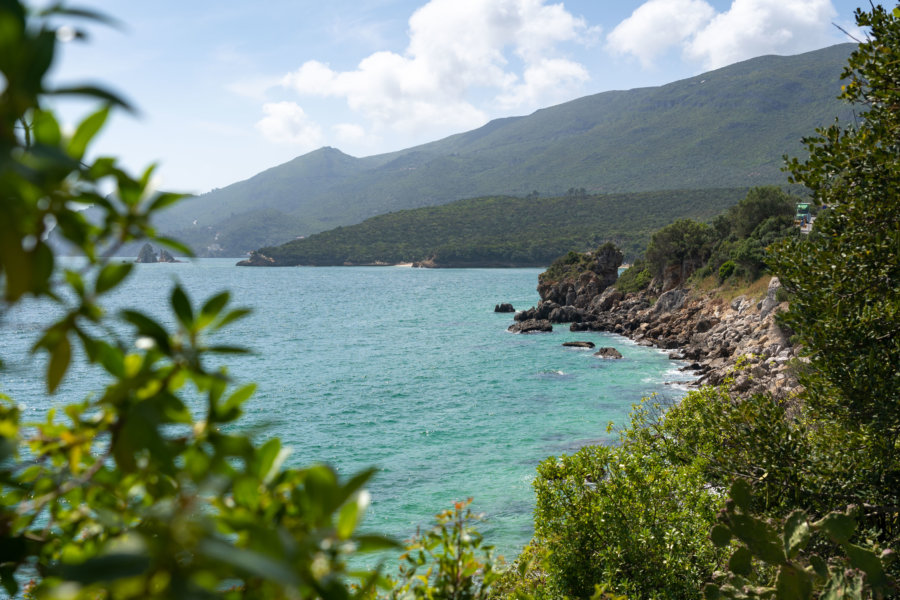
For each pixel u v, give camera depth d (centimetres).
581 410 5066
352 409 5412
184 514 90
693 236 9875
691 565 1082
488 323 11188
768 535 384
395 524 2969
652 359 7250
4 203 81
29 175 73
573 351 7956
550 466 1219
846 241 941
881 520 846
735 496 392
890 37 871
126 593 79
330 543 115
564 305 11906
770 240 8069
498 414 5050
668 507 1145
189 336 115
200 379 120
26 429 143
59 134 89
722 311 8094
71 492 153
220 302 114
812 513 860
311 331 10600
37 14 74
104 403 108
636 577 1090
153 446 107
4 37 72
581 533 1135
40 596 137
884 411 861
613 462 1234
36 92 73
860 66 915
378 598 326
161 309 13750
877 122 916
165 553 81
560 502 1180
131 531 88
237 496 125
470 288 19225
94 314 107
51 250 92
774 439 929
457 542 351
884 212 907
